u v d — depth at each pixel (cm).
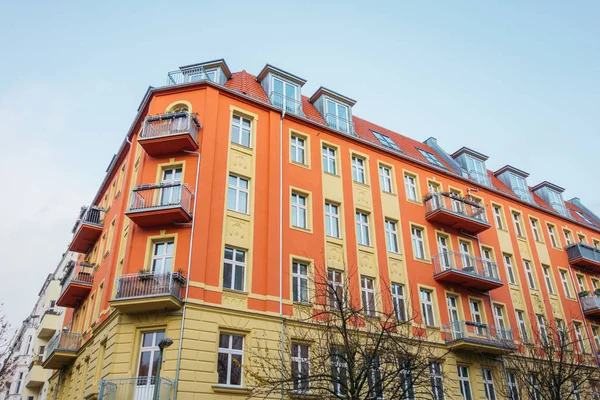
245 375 1568
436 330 2152
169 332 1549
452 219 2453
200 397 1472
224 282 1720
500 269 2645
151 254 1741
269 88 2303
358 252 2108
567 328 2633
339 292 1828
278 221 1925
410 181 2567
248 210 1894
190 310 1581
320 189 2139
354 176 2328
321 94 2511
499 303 2505
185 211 1714
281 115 2192
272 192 1970
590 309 2906
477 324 2192
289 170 2083
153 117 1911
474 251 2567
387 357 1462
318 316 1786
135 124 2281
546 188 3503
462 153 3067
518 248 2836
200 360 1523
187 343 1524
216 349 1569
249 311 1688
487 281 2339
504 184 3288
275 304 1758
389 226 2314
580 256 3052
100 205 2845
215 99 2038
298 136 2236
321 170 2195
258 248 1834
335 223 2141
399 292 2161
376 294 2050
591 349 2689
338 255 2041
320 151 2244
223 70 2289
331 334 1493
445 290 2300
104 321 1773
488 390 2181
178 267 1661
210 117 1980
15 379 4450
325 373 1405
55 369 2534
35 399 3825
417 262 2278
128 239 1775
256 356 1512
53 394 2644
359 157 2402
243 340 1658
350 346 1437
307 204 2077
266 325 1702
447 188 2692
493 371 2239
